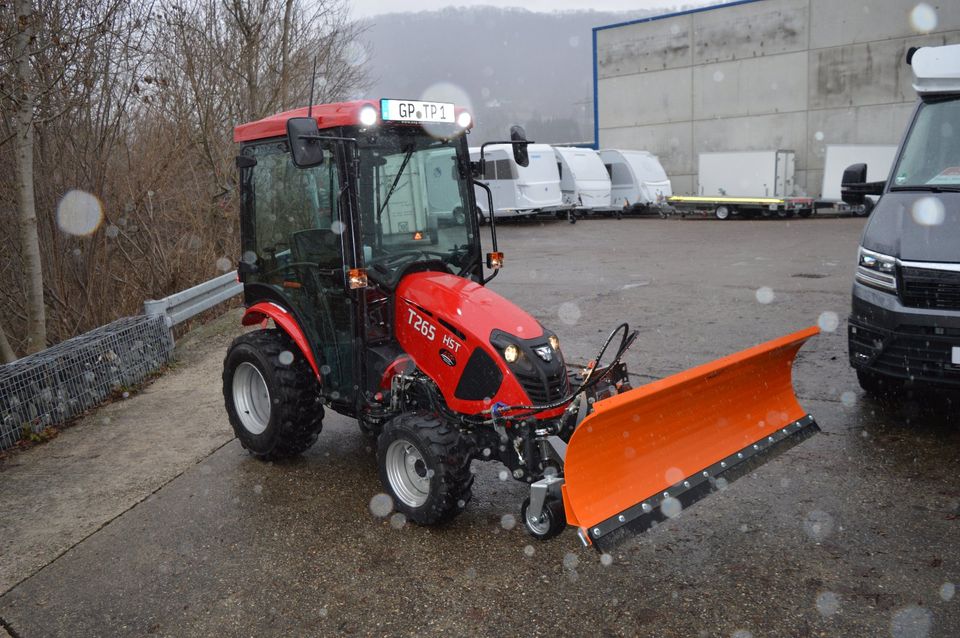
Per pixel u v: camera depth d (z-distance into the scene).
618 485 3.62
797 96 27.73
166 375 7.81
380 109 4.26
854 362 5.45
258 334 5.39
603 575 3.72
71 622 3.58
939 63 6.07
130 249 11.12
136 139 11.24
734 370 4.09
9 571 4.08
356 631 3.39
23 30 6.95
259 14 13.41
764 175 25.03
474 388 4.12
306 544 4.18
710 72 29.50
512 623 3.38
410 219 4.71
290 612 3.56
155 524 4.53
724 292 10.77
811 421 4.61
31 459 5.70
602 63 32.38
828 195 24.72
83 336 7.30
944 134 5.86
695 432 4.06
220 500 4.80
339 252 4.57
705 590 3.54
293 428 5.09
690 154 30.70
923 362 5.01
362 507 4.60
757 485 4.59
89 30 8.45
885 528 4.00
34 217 7.48
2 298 9.57
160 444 5.88
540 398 3.98
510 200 23.09
